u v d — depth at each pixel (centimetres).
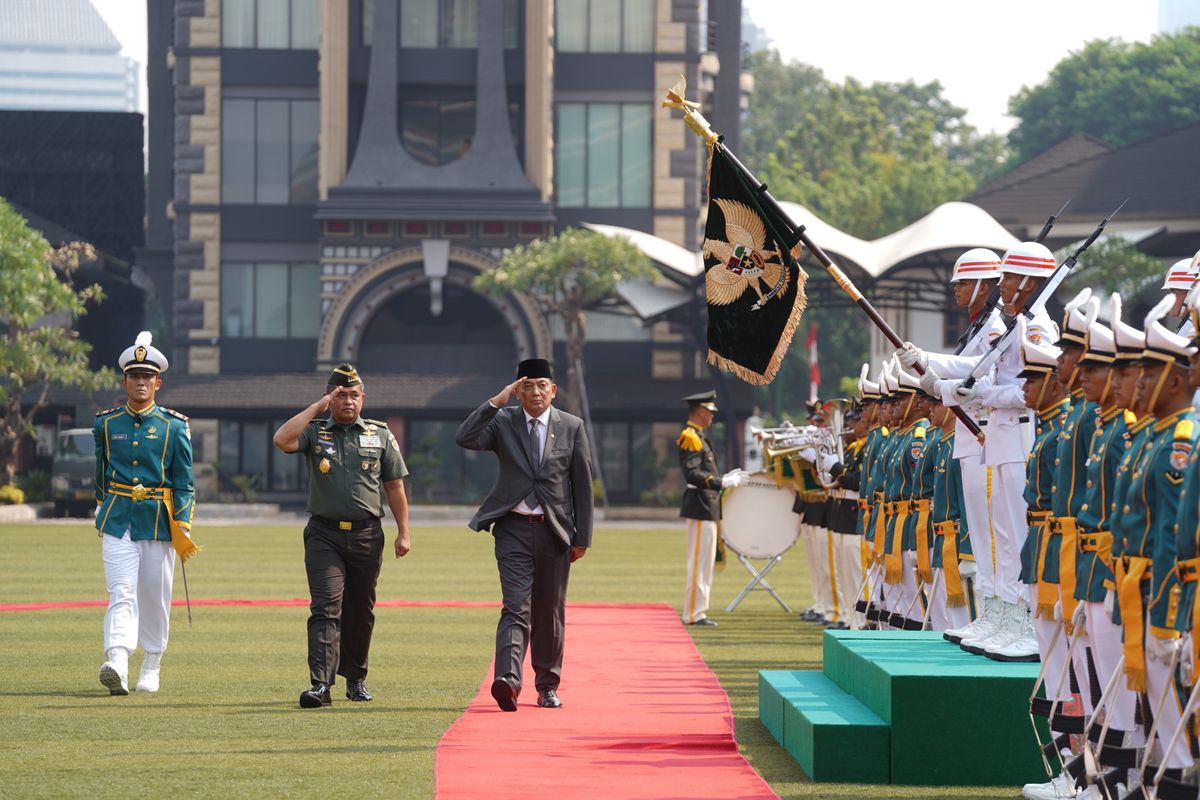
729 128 8862
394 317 8181
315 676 1711
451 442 8038
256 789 1246
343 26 7950
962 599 1794
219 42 8094
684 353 8206
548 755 1407
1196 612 1030
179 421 1841
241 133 8119
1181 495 1045
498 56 7969
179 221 8106
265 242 8106
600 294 7356
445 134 8081
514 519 1712
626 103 8188
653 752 1433
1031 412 1553
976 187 13138
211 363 8100
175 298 8119
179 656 2145
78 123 9450
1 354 6662
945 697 1327
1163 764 1043
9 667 2031
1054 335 1559
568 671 2023
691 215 8169
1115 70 11394
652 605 2977
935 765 1329
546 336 7975
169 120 9431
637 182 8194
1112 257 6888
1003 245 6366
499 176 7938
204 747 1443
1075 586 1222
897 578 2014
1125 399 1128
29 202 9444
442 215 7894
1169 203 7494
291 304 8131
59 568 3844
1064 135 11575
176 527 1823
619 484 8181
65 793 1228
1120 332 1127
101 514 1816
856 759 1329
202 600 2984
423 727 1566
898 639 1619
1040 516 1328
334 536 1748
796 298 1700
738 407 8169
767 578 3822
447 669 2045
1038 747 1323
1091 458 1209
